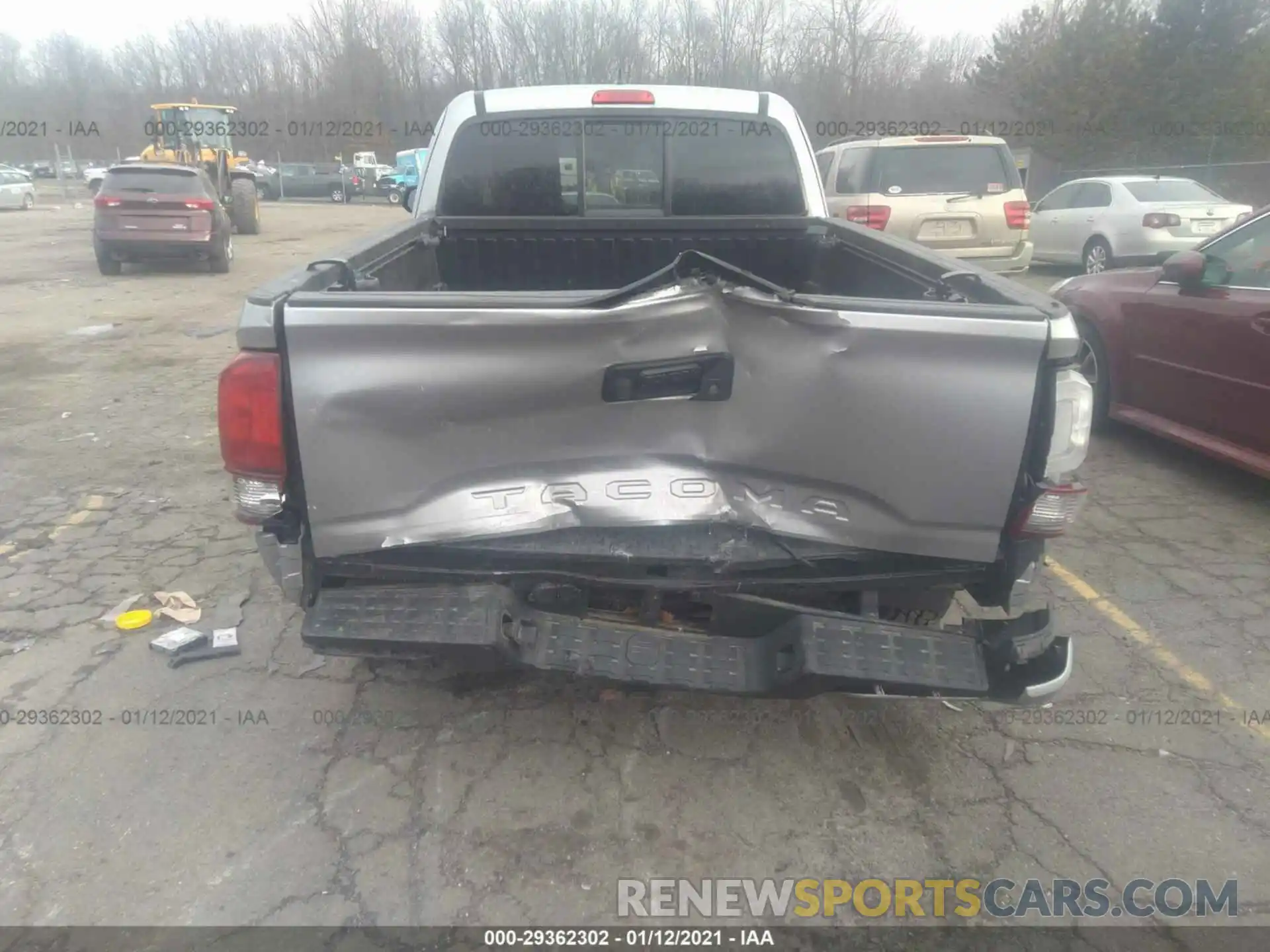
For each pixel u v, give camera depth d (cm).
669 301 223
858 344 227
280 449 231
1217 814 276
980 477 240
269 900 244
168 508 487
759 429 238
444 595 248
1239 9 2505
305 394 227
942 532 248
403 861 257
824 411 235
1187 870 257
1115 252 1243
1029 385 232
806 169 447
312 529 241
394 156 4600
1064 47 2675
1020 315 227
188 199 1371
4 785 283
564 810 276
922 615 288
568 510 244
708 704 324
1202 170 2245
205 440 598
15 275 1413
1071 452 237
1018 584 255
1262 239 477
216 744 302
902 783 289
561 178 441
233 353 859
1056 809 278
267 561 249
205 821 270
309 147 4628
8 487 516
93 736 305
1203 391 494
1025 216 973
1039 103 2706
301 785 285
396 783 286
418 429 233
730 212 450
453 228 425
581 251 433
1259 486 520
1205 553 437
